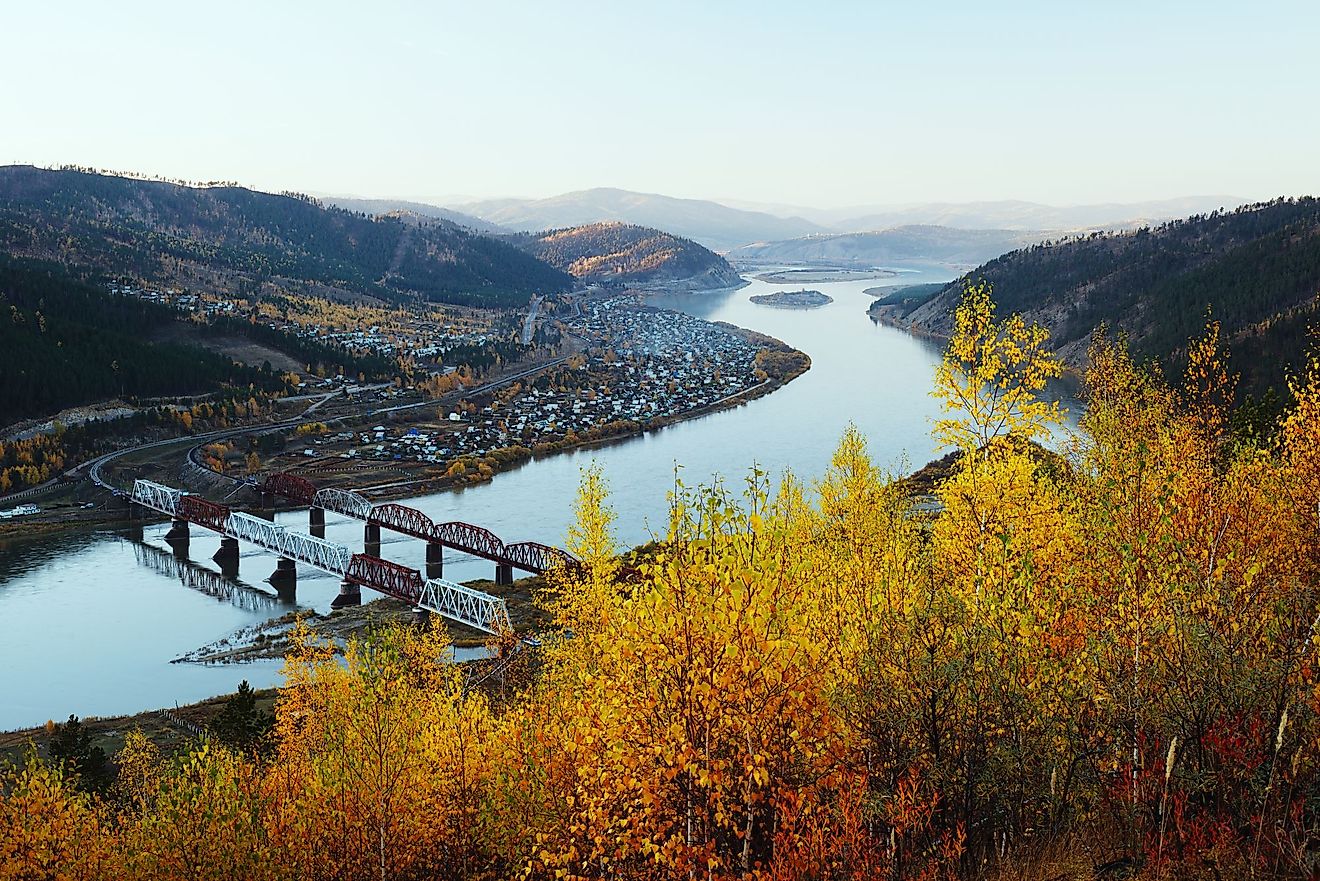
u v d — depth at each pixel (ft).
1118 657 58.18
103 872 101.76
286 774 113.91
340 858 93.40
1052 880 54.19
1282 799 52.60
